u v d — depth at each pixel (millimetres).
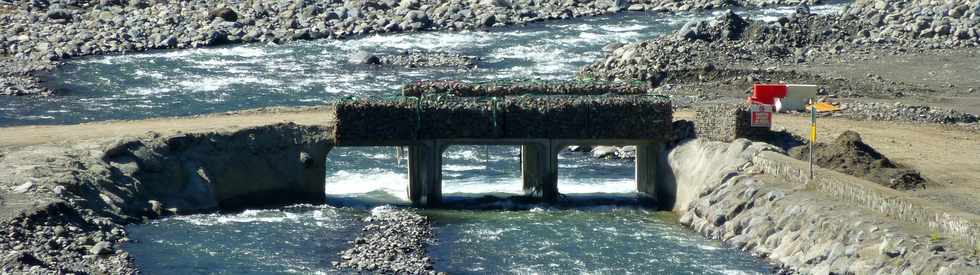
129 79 92500
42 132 60188
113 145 55000
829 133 63438
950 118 71188
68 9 119375
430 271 45531
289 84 90500
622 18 125250
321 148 58062
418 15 118438
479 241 50125
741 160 53688
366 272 45406
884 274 41281
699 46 97000
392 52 104562
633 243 49906
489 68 97625
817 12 127500
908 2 111375
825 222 45562
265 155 57531
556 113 57406
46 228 47156
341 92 87000
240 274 45031
